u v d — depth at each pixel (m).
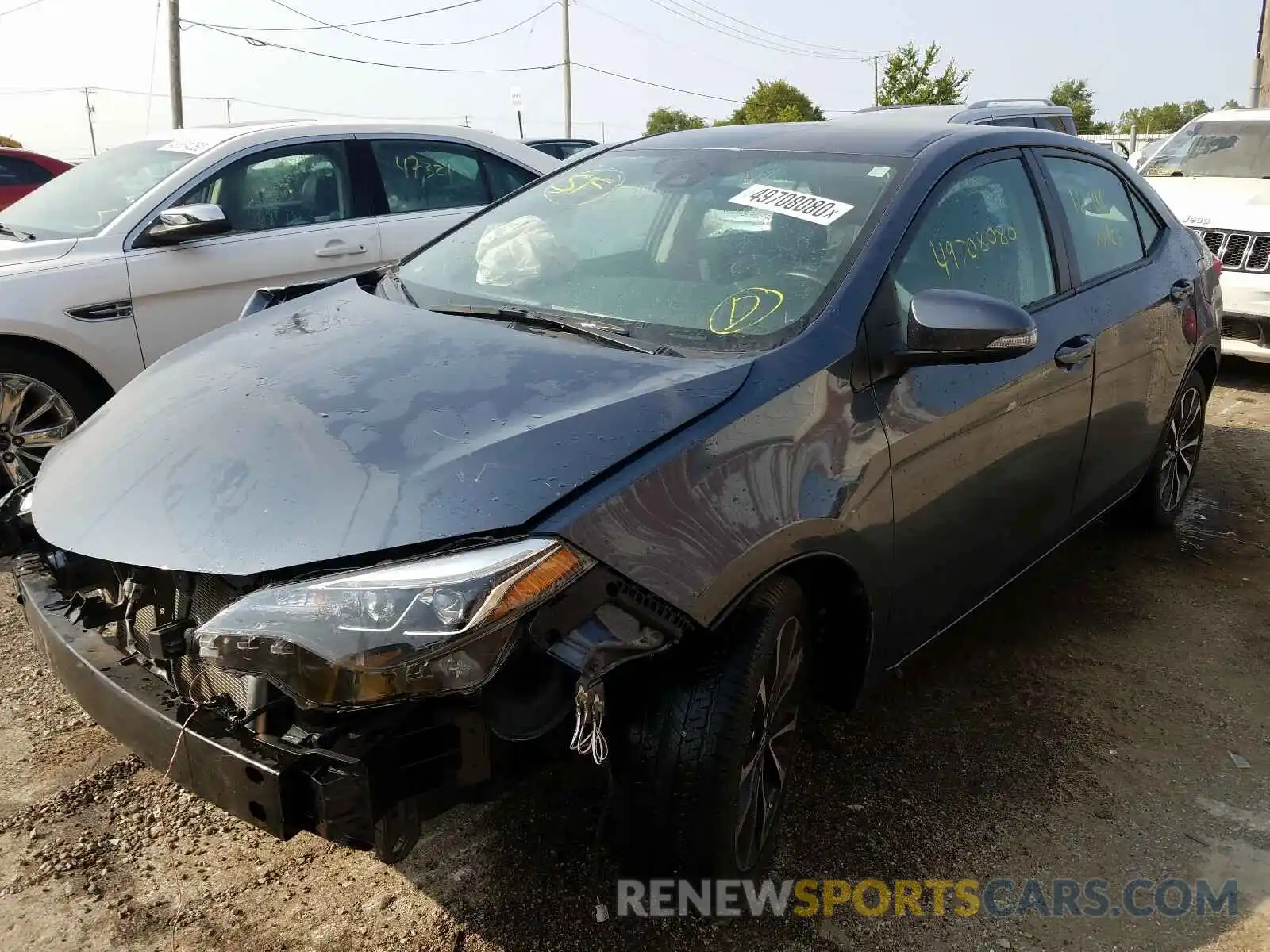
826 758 2.90
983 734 3.04
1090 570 4.21
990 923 2.31
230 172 5.12
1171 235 4.18
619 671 2.05
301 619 1.74
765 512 2.09
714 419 2.10
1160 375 3.85
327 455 2.01
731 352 2.36
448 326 2.59
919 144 2.96
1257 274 6.74
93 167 5.46
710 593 1.96
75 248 4.63
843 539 2.28
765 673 2.14
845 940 2.24
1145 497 4.30
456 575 1.74
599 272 2.85
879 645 2.56
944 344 2.39
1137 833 2.62
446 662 1.71
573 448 1.96
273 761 1.79
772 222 2.76
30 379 4.46
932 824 2.63
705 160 3.17
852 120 3.48
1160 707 3.21
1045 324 3.09
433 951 2.17
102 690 2.06
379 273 3.39
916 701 3.21
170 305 4.81
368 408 2.15
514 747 1.92
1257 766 2.92
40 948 2.16
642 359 2.32
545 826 2.55
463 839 2.50
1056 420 3.13
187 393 2.41
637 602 1.88
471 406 2.11
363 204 5.55
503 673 1.86
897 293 2.55
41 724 2.96
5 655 3.33
